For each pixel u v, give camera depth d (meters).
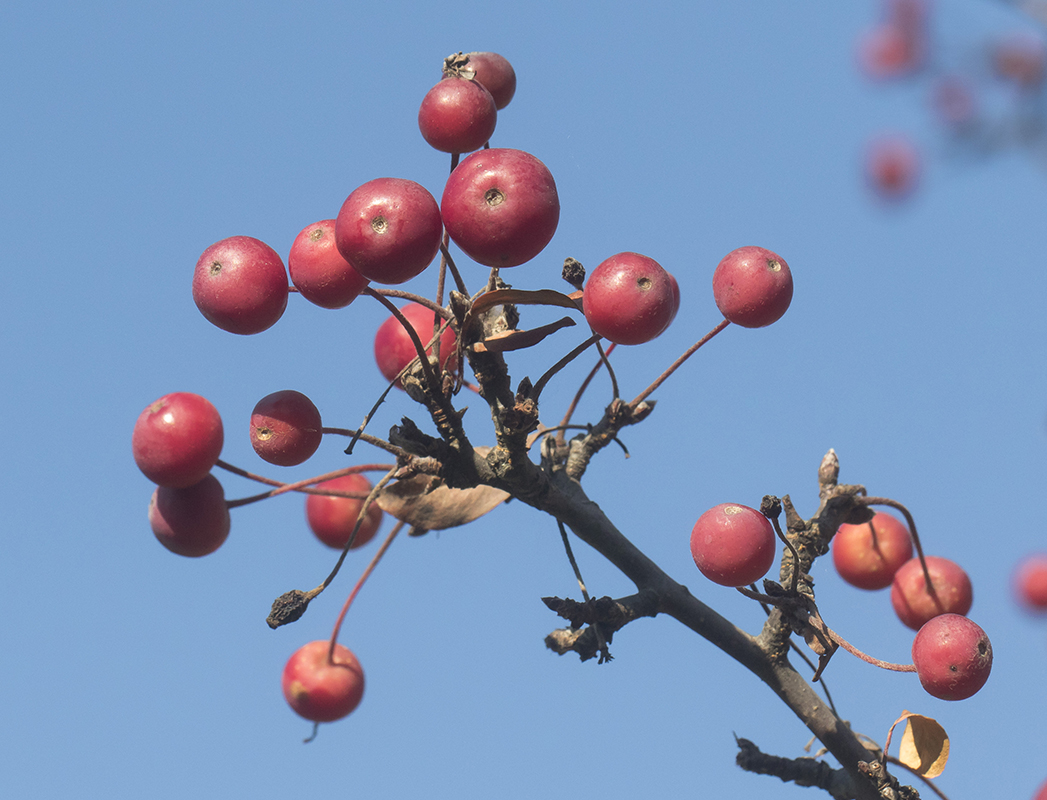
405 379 5.93
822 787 6.48
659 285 5.34
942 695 5.73
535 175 5.11
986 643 5.73
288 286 5.93
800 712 6.41
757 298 5.96
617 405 6.75
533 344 5.74
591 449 6.73
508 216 5.02
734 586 5.92
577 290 5.83
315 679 7.62
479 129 5.77
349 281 5.56
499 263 5.20
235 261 5.75
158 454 6.01
